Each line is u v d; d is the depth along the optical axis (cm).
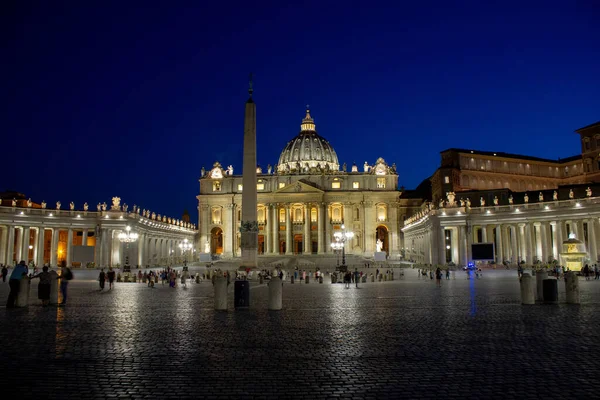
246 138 6081
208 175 15050
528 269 7162
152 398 1034
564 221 7869
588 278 5294
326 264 10981
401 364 1303
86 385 1120
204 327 1936
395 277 7362
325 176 14888
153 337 1703
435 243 9469
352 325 1983
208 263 11012
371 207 14575
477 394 1050
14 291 2580
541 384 1114
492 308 2525
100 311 2484
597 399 1017
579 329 1802
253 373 1222
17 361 1338
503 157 12344
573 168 12706
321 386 1112
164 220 12369
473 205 10369
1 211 8350
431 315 2281
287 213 14600
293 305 2833
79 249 7812
